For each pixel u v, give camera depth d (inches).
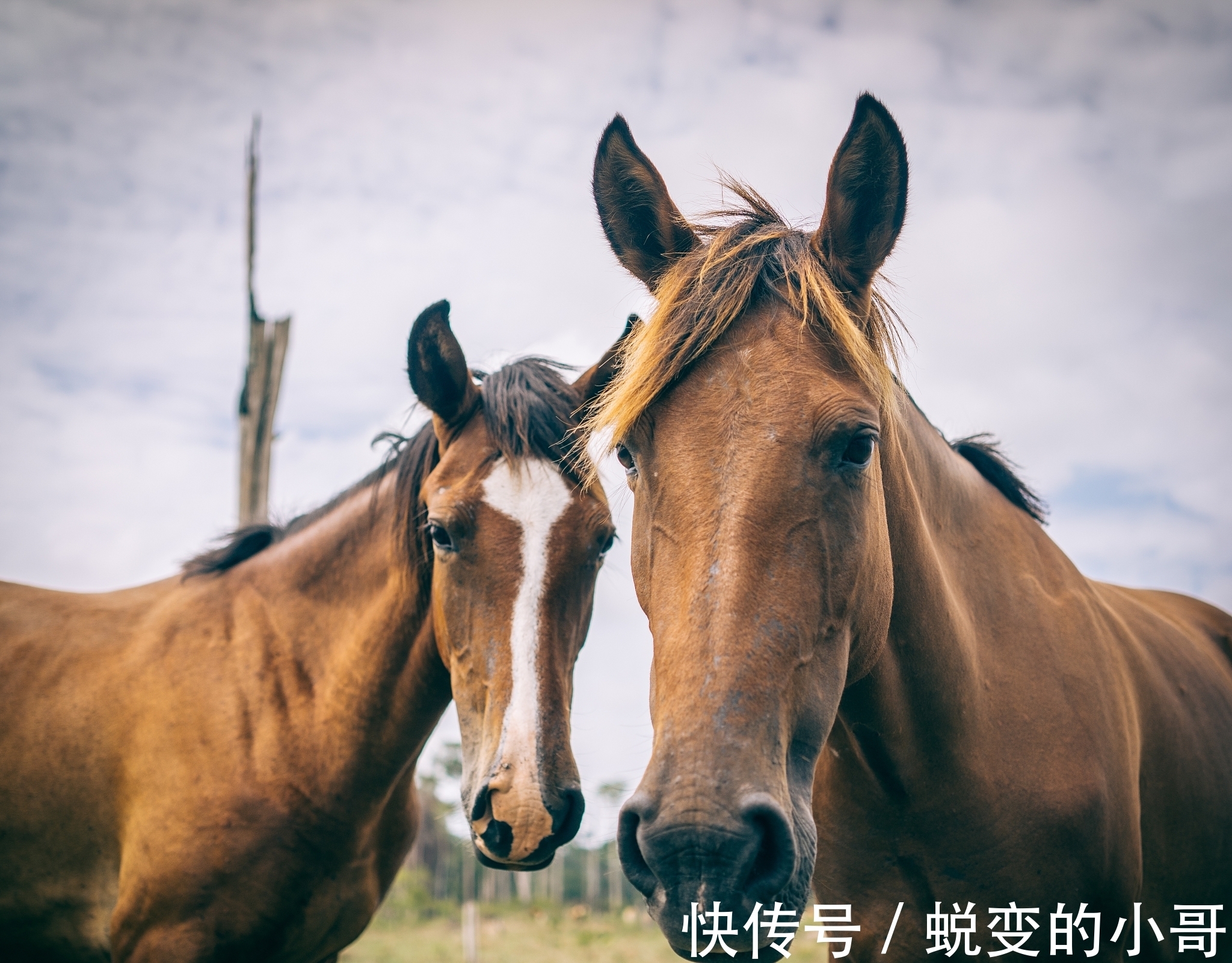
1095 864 86.2
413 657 128.2
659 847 55.4
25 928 130.1
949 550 94.3
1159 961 103.7
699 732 57.6
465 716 117.3
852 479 67.5
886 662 79.7
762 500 63.5
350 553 136.3
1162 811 102.3
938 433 102.1
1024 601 96.3
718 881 54.3
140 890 120.3
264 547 148.9
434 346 124.1
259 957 122.7
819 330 70.6
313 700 129.7
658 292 75.9
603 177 81.4
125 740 127.4
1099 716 91.1
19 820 128.4
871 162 74.9
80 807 128.0
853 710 82.0
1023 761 86.7
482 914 1054.4
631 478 77.2
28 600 147.5
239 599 138.9
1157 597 149.6
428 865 1344.7
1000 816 85.3
